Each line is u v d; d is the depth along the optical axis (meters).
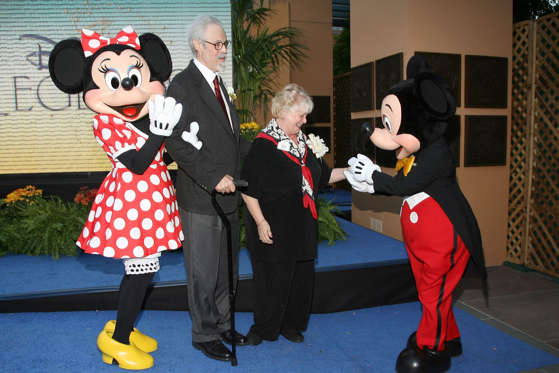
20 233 4.29
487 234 4.29
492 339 2.80
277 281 2.51
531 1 4.57
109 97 2.17
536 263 4.27
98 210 2.29
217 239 2.44
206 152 2.33
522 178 4.26
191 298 2.50
